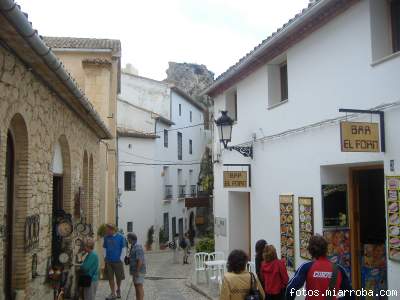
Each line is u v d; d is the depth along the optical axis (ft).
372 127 22.29
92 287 27.32
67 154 31.12
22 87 20.11
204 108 139.85
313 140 29.40
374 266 27.22
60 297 25.46
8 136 20.68
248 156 38.50
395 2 24.45
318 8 26.35
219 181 47.06
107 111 53.16
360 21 25.05
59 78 22.82
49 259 25.77
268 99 35.73
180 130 121.08
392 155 22.39
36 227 22.65
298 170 31.14
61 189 31.37
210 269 39.04
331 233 27.73
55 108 26.45
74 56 54.90
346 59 26.18
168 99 113.70
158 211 103.35
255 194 37.96
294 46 31.78
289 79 32.50
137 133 98.58
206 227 129.29
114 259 33.99
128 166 97.60
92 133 42.65
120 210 95.71
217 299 35.19
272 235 34.86
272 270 22.44
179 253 89.10
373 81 23.98
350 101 25.81
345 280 16.94
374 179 28.25
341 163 26.40
